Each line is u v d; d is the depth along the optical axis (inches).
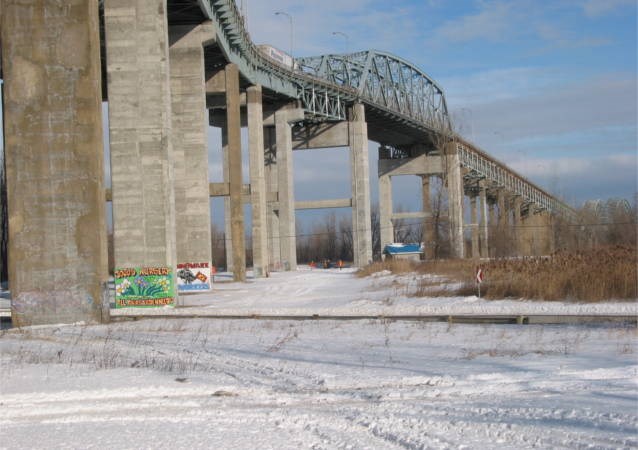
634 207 3442.4
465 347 685.3
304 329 903.7
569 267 1259.2
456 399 421.1
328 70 3432.6
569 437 308.0
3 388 495.2
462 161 3656.5
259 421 372.8
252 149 2701.8
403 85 3885.3
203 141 2026.3
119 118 1444.4
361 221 3336.6
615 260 1250.6
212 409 411.5
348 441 320.8
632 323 842.2
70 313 1151.0
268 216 3223.4
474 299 1268.5
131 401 441.4
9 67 1168.8
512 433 320.5
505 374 497.4
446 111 4429.1
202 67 2030.0
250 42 2464.3
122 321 1147.9
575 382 459.5
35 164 1164.5
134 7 1440.7
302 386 484.4
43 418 398.0
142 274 1407.5
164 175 1440.7
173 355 674.8
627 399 394.9
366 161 3366.1
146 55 1440.7
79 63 1167.6
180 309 1339.8
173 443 325.7
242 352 682.8
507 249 3565.5
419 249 3757.4
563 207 4008.4
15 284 1159.0
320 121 3366.1
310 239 5487.2
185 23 2023.9
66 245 1158.3
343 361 603.2
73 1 1165.1
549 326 852.6
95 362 631.2
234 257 2389.3
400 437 322.7
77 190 1160.2
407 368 550.6
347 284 2053.4
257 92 2689.5
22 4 1168.2
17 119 1167.0
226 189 2397.9
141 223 1441.9
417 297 1395.2
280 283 2262.6
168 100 1471.5
